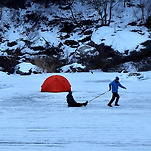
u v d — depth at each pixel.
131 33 144.75
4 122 34.78
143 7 164.00
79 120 35.59
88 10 174.38
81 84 86.56
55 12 173.62
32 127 31.88
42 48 146.50
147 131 29.41
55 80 70.12
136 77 98.81
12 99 56.97
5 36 153.38
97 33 147.50
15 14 171.25
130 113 40.38
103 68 129.50
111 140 26.14
